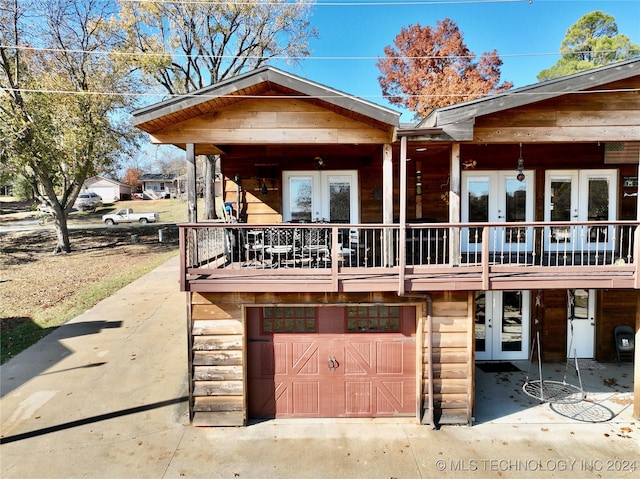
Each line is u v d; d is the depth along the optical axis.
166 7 20.75
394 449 6.00
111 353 9.38
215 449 6.00
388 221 6.73
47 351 9.45
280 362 6.88
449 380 6.66
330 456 5.84
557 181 9.09
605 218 9.09
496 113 6.57
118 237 25.78
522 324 9.41
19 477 5.34
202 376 6.62
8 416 6.80
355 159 9.54
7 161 17.66
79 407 7.12
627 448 5.98
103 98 18.77
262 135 6.71
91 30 18.86
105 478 5.34
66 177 20.59
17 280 15.52
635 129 6.59
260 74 6.21
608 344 9.26
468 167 9.05
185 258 6.21
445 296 6.58
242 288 6.18
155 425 6.60
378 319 6.86
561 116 6.60
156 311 12.29
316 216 9.59
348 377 6.91
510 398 7.57
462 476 5.41
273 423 6.75
